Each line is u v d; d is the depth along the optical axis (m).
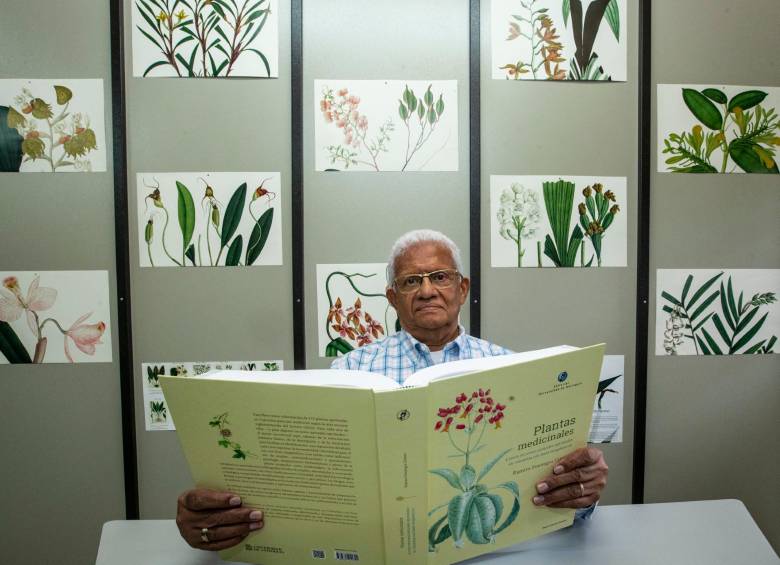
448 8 1.45
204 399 0.61
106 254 1.43
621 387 1.53
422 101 1.45
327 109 1.44
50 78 1.40
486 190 1.48
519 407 0.64
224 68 1.42
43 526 1.45
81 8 1.40
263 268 1.46
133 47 1.41
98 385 1.45
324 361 1.47
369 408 0.56
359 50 1.44
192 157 1.43
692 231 1.52
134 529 0.81
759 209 1.53
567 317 1.51
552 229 1.49
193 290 1.45
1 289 1.42
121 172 1.40
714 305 1.53
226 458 0.63
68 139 1.41
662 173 1.51
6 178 1.41
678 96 1.50
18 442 1.44
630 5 1.48
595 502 0.71
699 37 1.49
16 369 1.43
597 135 1.49
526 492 0.68
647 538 0.78
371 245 1.47
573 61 1.47
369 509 0.61
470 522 0.65
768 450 1.56
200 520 0.65
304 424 0.59
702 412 1.55
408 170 1.46
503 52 1.46
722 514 0.84
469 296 1.48
